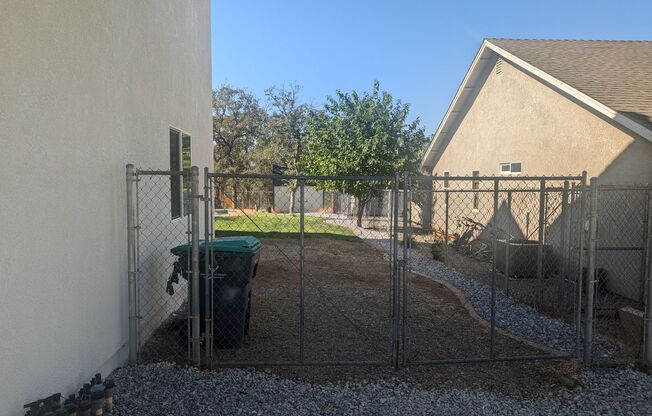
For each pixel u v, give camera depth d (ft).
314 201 90.74
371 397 14.20
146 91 18.56
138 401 13.38
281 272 34.47
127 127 16.47
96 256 13.92
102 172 14.35
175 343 18.24
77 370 12.75
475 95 48.60
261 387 14.64
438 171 61.62
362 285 30.30
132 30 16.94
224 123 109.19
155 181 19.67
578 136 31.42
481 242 42.96
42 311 11.03
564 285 24.54
